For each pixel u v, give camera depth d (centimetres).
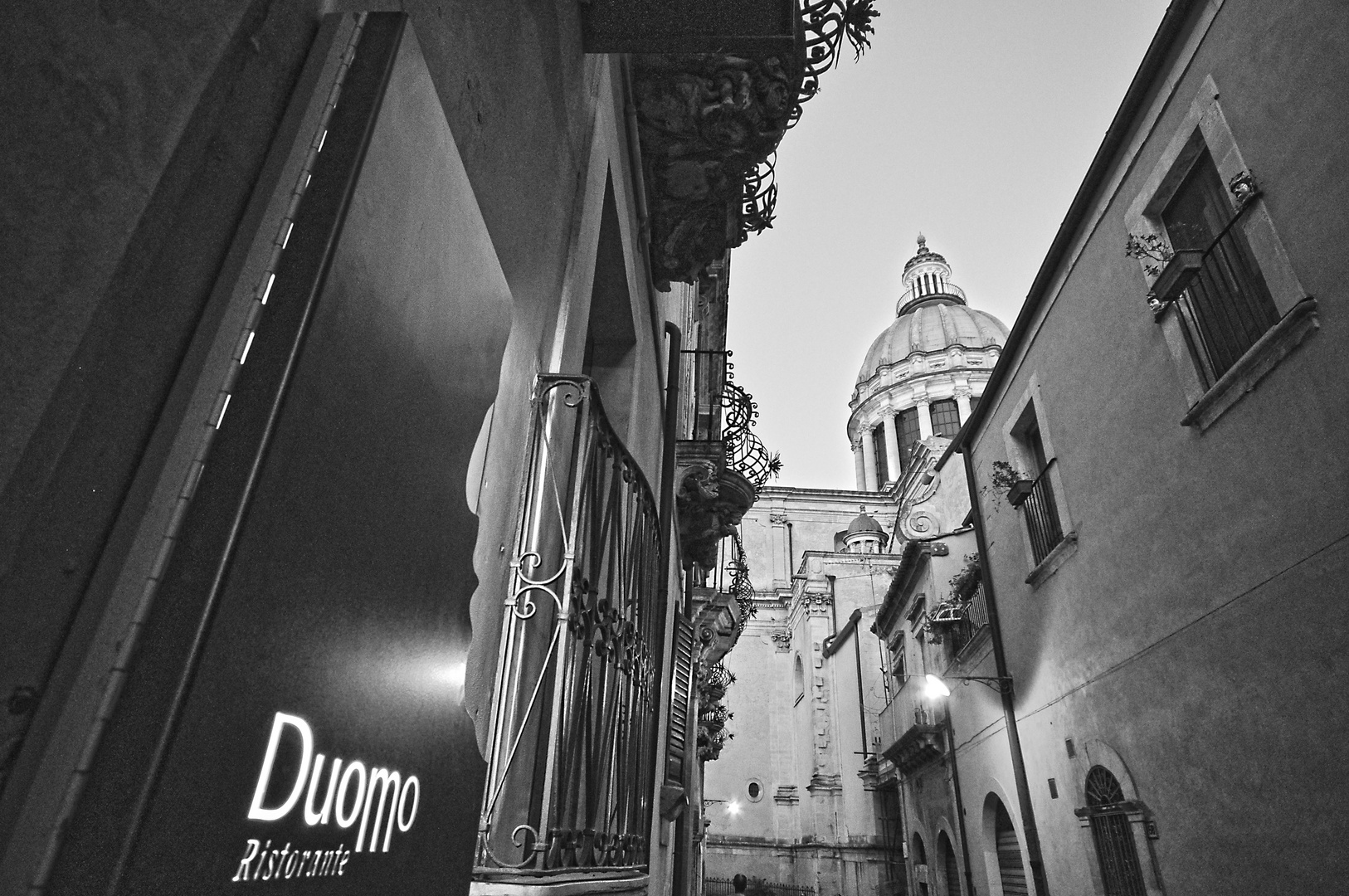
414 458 102
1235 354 653
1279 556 583
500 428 200
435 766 109
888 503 4300
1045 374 1041
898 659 2070
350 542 85
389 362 95
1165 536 747
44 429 60
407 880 100
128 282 68
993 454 1254
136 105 68
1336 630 526
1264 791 602
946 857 1702
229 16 80
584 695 250
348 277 85
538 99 240
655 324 649
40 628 59
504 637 218
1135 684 798
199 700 62
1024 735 1103
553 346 272
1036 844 1064
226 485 69
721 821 3450
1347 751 514
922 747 1661
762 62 404
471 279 127
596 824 263
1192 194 734
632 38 313
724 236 539
